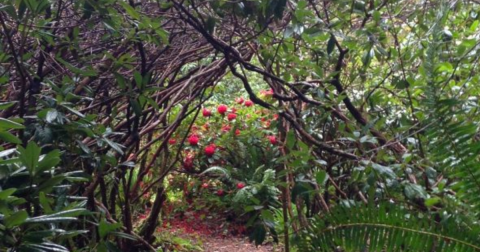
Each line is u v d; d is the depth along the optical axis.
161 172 2.89
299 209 2.31
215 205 5.14
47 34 1.75
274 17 1.92
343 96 2.18
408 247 1.67
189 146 4.24
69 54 2.16
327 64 2.61
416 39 2.35
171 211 5.00
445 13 1.88
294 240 1.94
